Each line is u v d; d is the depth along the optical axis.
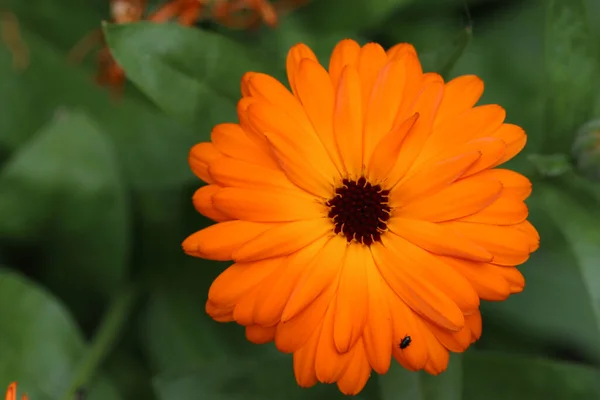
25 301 0.33
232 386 0.32
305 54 0.29
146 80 0.31
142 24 0.31
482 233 0.28
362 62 0.29
